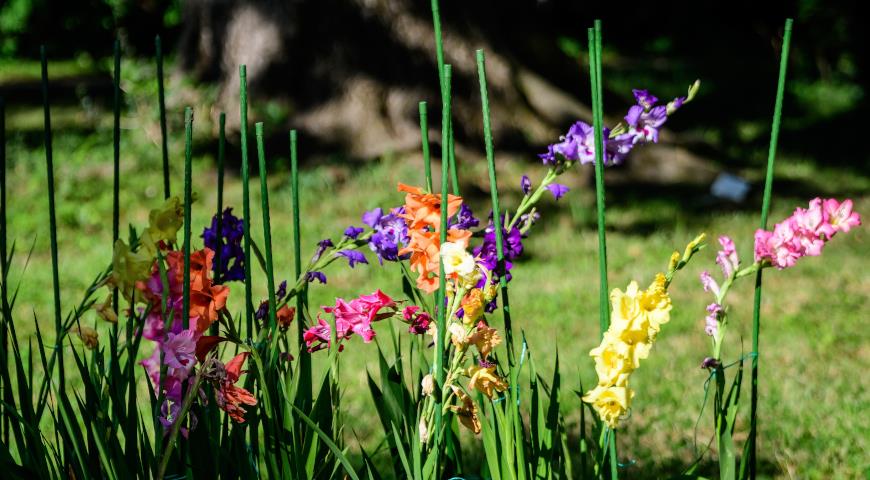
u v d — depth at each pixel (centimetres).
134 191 992
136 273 198
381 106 1052
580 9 2195
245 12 1084
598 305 665
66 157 1091
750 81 1644
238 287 689
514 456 226
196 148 1080
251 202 952
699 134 1274
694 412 482
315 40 1066
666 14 2148
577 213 925
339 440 253
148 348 525
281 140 1048
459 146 1037
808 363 561
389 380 250
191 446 220
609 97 1146
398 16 1059
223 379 197
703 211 953
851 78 1534
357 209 920
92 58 2030
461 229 229
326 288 697
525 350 229
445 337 213
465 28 1072
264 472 354
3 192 229
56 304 225
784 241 219
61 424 224
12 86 1717
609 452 221
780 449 443
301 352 234
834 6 1504
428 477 215
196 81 1116
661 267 770
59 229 895
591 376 523
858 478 413
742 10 1984
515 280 737
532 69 1113
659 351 581
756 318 229
